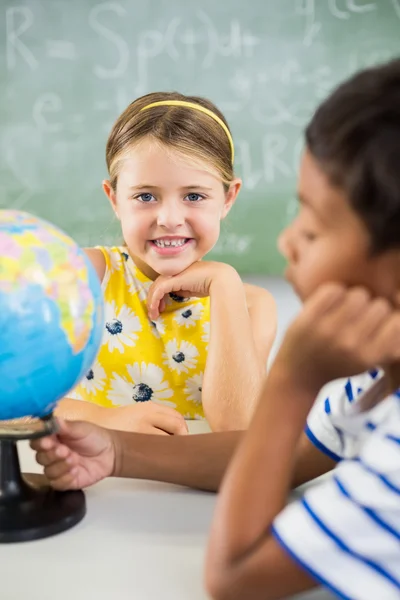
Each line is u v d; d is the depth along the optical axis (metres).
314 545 0.46
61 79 3.42
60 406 0.94
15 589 0.52
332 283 0.48
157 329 1.17
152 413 0.88
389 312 0.48
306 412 0.52
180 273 1.12
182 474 0.71
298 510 0.47
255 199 3.52
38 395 0.61
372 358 0.48
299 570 0.47
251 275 3.58
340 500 0.46
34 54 3.40
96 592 0.52
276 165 3.49
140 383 1.17
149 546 0.60
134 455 0.72
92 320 0.62
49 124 3.46
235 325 1.04
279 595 0.49
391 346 0.48
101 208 3.52
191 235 1.10
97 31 3.39
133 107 1.16
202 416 1.17
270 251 3.55
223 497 0.51
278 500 0.51
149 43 3.40
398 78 0.46
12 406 0.61
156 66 3.42
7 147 3.48
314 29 3.40
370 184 0.44
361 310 0.48
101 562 0.57
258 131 3.47
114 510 0.67
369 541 0.45
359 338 0.48
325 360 0.50
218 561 0.50
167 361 1.17
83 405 0.94
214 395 0.99
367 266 0.47
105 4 3.36
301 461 0.70
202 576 0.54
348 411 0.62
